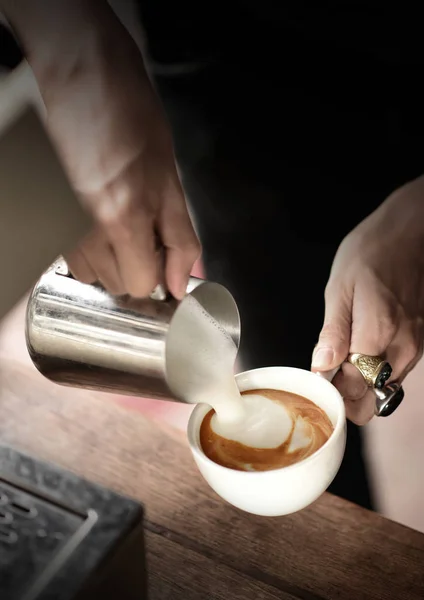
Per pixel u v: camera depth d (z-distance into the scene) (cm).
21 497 67
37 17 73
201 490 83
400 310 92
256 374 80
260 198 111
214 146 110
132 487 83
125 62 76
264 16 101
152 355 70
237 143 109
